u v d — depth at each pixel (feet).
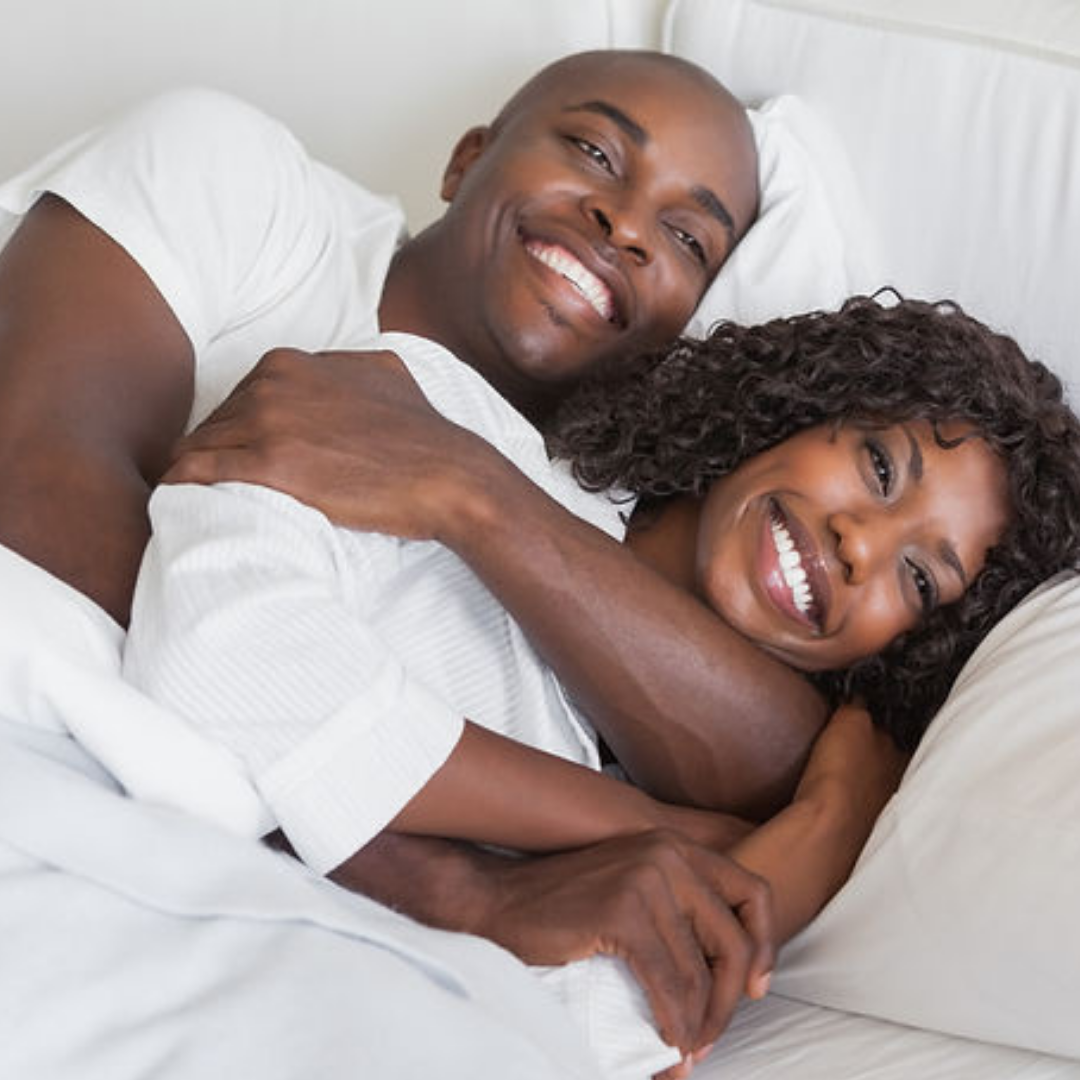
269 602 4.45
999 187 6.07
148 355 5.45
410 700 4.50
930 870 4.58
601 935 4.48
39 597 4.39
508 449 5.49
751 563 5.34
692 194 6.16
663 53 6.70
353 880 4.65
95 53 7.36
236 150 5.83
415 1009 3.84
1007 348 5.70
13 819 3.97
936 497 5.33
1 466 5.01
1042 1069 4.38
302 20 7.19
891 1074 4.42
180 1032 3.73
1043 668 4.84
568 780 4.72
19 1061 3.66
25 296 5.43
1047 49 6.01
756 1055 4.64
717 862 4.70
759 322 6.24
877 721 5.46
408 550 5.12
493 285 6.12
